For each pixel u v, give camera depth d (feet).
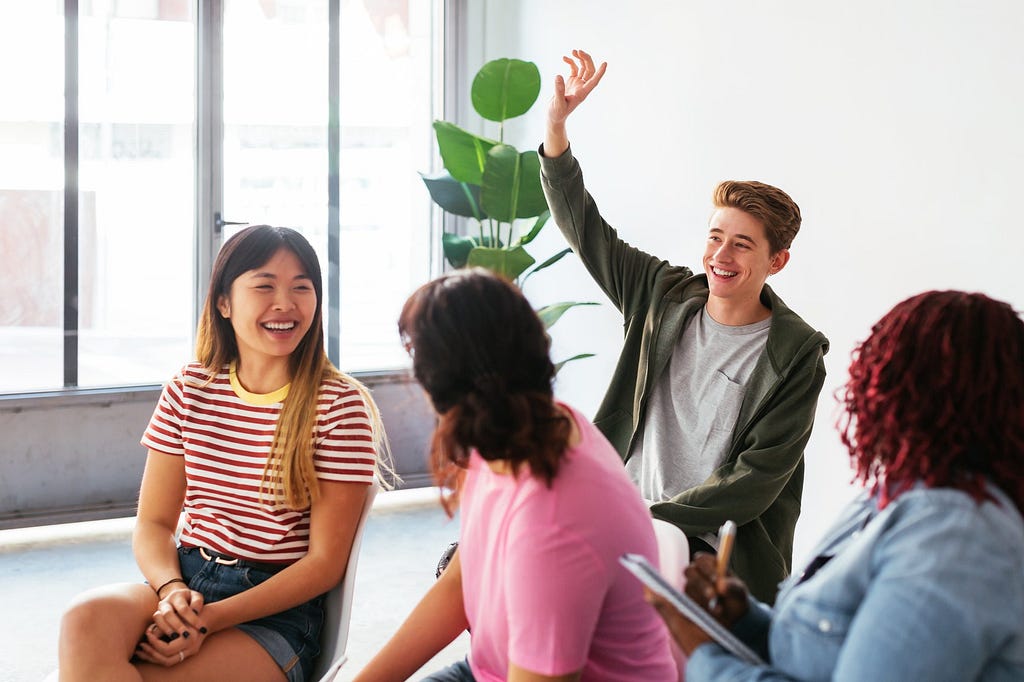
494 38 16.70
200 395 6.87
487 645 4.96
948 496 3.83
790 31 11.15
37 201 14.42
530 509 4.41
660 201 13.28
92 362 14.87
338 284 16.21
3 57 14.10
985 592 3.59
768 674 4.10
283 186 15.76
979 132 9.19
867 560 3.92
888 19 10.02
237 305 6.65
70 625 5.98
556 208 9.14
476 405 4.34
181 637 6.06
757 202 8.17
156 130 14.97
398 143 16.52
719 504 7.85
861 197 10.40
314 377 6.71
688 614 4.20
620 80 13.94
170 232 15.19
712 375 8.39
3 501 14.14
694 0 12.51
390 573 12.94
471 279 4.51
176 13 14.92
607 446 4.84
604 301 14.58
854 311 10.53
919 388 4.01
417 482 16.60
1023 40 8.79
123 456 14.75
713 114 12.30
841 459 10.65
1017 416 3.90
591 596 4.34
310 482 6.56
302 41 15.67
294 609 6.57
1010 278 8.96
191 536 6.87
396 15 16.29
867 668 3.65
